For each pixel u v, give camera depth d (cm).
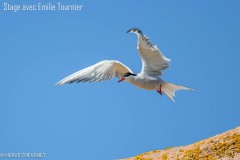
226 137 1903
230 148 1798
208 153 1828
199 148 1898
